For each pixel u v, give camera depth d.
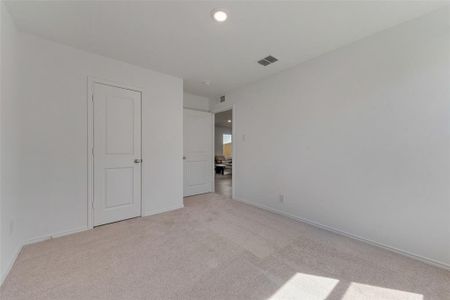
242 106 3.69
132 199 2.75
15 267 1.61
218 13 1.71
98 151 2.46
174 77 3.15
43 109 2.08
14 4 1.57
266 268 1.63
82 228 2.32
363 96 2.10
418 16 1.74
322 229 2.44
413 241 1.79
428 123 1.71
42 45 2.08
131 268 1.62
